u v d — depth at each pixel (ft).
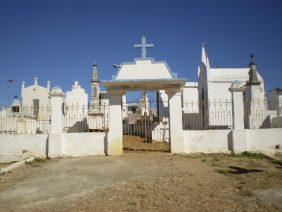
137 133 76.64
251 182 32.30
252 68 74.69
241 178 34.17
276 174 36.09
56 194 29.96
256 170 38.81
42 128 67.62
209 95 83.20
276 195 27.48
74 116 72.02
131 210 24.68
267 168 40.27
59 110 54.49
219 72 89.45
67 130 68.69
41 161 50.60
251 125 66.90
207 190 29.55
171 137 53.52
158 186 31.35
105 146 54.19
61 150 53.47
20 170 43.42
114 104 54.19
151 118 76.79
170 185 31.60
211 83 83.82
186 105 91.61
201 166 41.78
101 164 44.73
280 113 72.95
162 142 67.41
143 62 54.29
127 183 32.86
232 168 40.27
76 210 25.11
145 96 72.74
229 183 31.96
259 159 48.32
